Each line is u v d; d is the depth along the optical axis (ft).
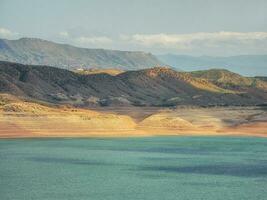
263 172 494.59
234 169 515.09
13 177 443.73
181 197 364.99
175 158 611.47
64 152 650.84
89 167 517.55
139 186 407.03
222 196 369.91
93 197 362.94
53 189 389.39
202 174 476.95
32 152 640.58
